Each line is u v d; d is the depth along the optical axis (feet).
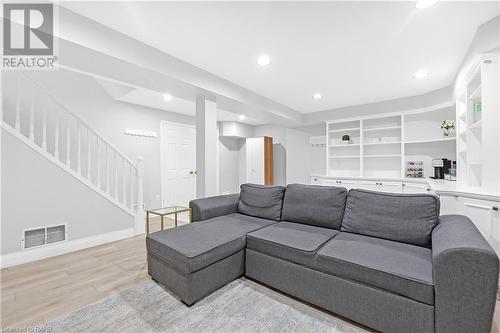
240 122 21.48
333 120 16.57
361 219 6.70
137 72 7.93
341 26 6.68
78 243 9.46
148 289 6.31
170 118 17.17
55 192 8.96
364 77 10.57
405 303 4.30
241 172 23.45
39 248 8.53
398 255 5.14
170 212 8.35
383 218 6.35
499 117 6.53
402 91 12.62
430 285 4.09
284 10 5.99
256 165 20.63
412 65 9.29
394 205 6.35
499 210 6.07
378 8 5.91
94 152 13.04
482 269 3.69
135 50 7.33
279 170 21.53
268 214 8.63
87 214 9.82
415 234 5.82
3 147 7.85
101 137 10.37
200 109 10.50
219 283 6.17
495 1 5.65
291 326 4.86
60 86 11.87
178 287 5.72
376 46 7.79
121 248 9.57
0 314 5.28
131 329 4.78
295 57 8.59
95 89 13.20
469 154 8.43
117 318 5.12
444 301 3.95
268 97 13.67
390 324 4.47
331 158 17.79
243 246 6.84
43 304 5.65
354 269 4.87
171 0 5.65
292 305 5.62
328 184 16.31
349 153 16.87
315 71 9.90
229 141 22.57
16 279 6.92
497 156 6.58
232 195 10.08
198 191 10.60
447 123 12.22
